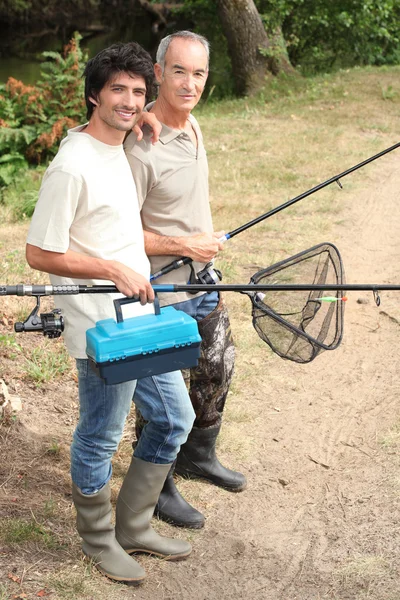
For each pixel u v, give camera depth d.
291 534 4.11
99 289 3.14
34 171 11.03
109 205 3.22
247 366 5.81
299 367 5.87
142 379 3.51
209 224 4.06
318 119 14.20
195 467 4.45
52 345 5.70
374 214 9.39
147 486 3.66
